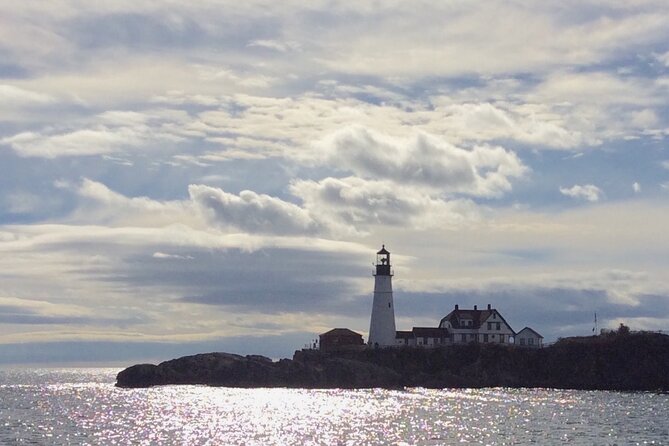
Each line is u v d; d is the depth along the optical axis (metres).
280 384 192.38
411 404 148.00
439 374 190.50
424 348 196.88
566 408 138.50
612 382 182.25
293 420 128.62
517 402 149.38
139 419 133.12
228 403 155.12
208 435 115.00
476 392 172.62
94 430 120.44
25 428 122.00
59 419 134.62
